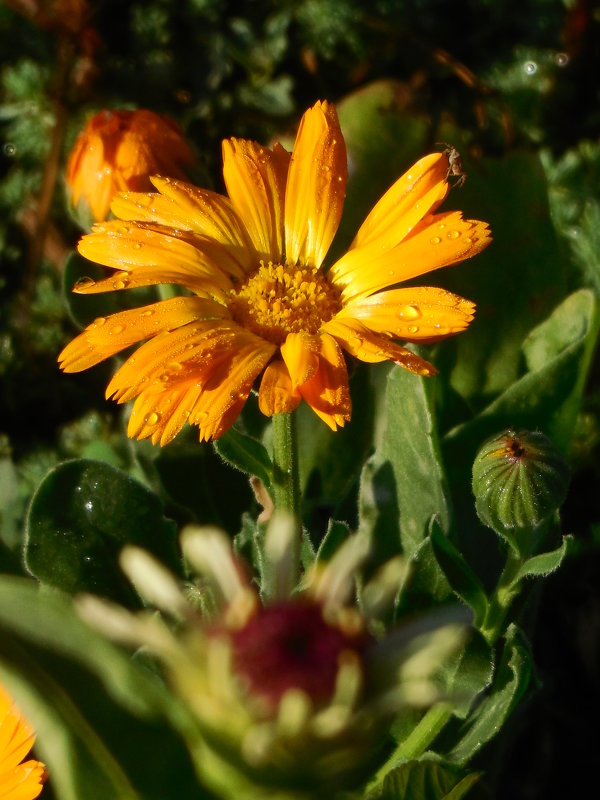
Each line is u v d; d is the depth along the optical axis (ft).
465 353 1.19
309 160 1.03
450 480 1.13
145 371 0.94
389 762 0.98
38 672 0.79
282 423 0.98
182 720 0.79
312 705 0.75
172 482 1.17
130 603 1.05
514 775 1.18
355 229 1.19
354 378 1.18
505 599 0.97
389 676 0.77
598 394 1.29
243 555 1.09
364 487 1.10
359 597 1.05
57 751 0.79
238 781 0.77
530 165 1.20
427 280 1.19
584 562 1.24
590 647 1.23
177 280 0.99
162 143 1.13
